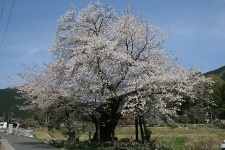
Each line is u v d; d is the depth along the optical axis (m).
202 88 21.28
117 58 19.14
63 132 39.28
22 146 21.00
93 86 19.50
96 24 22.55
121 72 20.20
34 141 26.78
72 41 22.16
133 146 18.98
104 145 19.70
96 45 18.77
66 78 20.88
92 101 21.31
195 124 52.50
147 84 19.09
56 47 22.52
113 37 21.78
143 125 24.14
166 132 42.12
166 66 21.53
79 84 20.05
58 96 21.53
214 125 53.53
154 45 22.05
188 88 19.55
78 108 21.94
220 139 20.77
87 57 19.03
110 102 20.39
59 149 18.89
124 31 20.88
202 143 17.89
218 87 61.91
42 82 22.69
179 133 40.97
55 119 25.89
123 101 21.67
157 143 19.73
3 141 25.61
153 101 19.64
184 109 42.56
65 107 22.80
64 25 22.36
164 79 18.94
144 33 21.61
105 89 20.62
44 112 24.75
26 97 24.17
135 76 20.38
